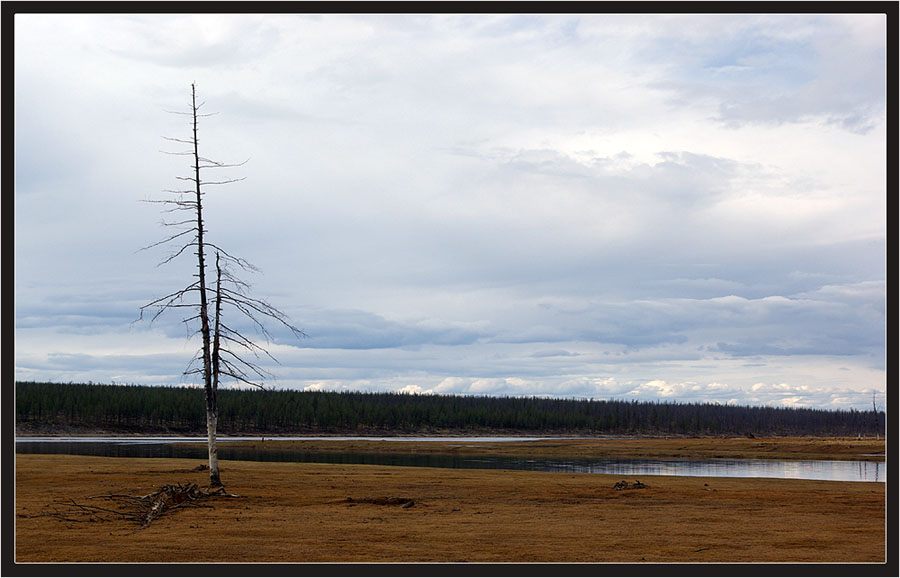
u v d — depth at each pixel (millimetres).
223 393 173125
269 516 22875
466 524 21375
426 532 19938
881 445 89375
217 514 23297
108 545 18000
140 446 89875
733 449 87062
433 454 79188
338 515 23141
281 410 177375
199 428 166875
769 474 50750
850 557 16812
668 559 16562
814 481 37906
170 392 174750
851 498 28734
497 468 54312
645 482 35875
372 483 33844
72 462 43688
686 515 23562
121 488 29922
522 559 16500
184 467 41938
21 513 22875
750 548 17891
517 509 24844
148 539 18797
